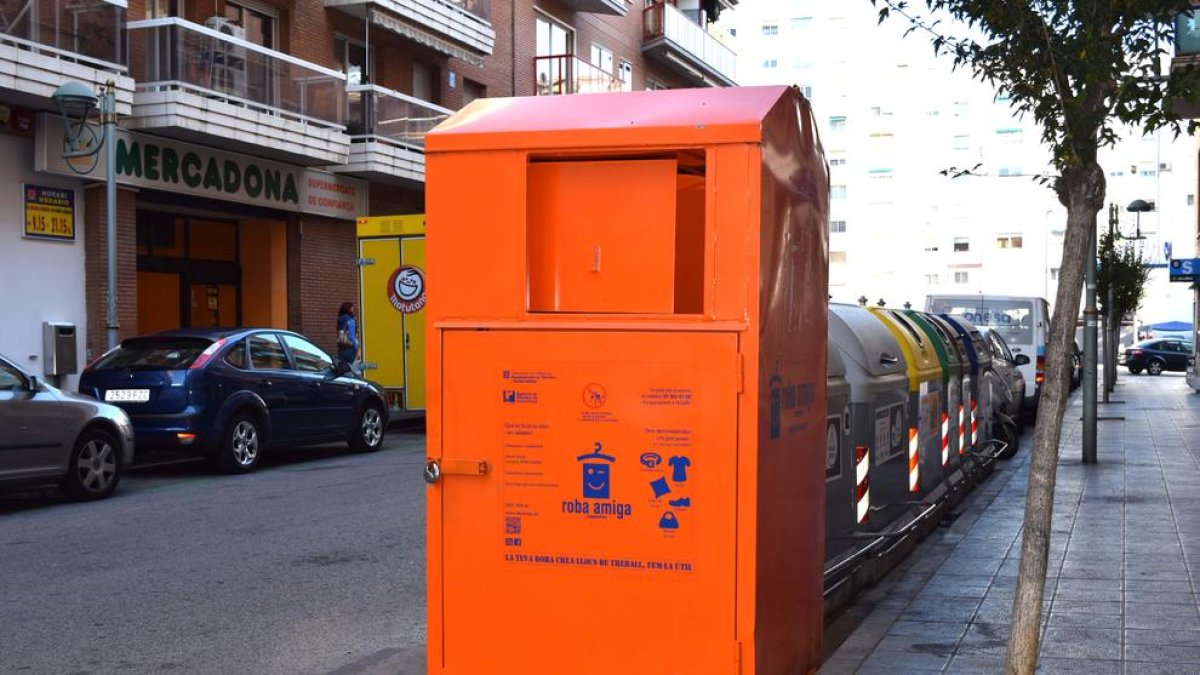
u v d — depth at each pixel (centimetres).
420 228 1939
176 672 567
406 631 644
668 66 3931
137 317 1981
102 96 1521
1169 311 8262
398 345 1961
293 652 602
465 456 401
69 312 1798
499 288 397
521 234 395
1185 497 1074
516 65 3006
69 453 1103
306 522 991
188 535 930
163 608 692
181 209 2045
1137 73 454
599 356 388
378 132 2345
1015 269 8144
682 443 382
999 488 1213
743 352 376
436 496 404
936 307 2266
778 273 404
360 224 1973
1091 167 437
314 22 2292
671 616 385
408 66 2597
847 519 693
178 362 1319
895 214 8294
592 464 390
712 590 381
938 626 606
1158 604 643
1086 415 1373
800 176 436
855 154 8338
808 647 464
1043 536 426
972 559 798
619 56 3600
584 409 390
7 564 819
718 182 378
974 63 478
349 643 620
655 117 390
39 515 1045
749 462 376
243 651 604
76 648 608
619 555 388
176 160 1936
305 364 1506
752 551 377
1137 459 1422
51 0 1620
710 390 379
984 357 1396
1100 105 445
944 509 999
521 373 395
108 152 1518
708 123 378
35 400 1074
